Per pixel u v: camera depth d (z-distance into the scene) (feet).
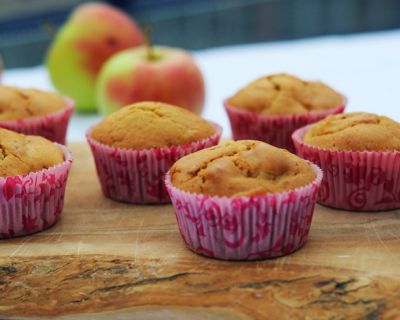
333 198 1.41
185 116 1.51
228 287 1.18
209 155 1.29
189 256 1.26
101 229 1.36
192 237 1.26
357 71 2.09
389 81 2.00
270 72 2.16
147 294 1.18
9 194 1.32
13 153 1.36
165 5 2.39
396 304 1.13
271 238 1.24
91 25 2.05
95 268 1.24
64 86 2.09
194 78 1.88
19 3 2.40
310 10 2.34
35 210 1.35
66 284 1.21
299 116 1.64
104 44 2.05
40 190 1.34
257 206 1.21
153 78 1.84
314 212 1.40
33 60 2.50
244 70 2.22
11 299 1.22
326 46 2.35
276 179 1.25
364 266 1.20
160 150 1.44
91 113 2.15
